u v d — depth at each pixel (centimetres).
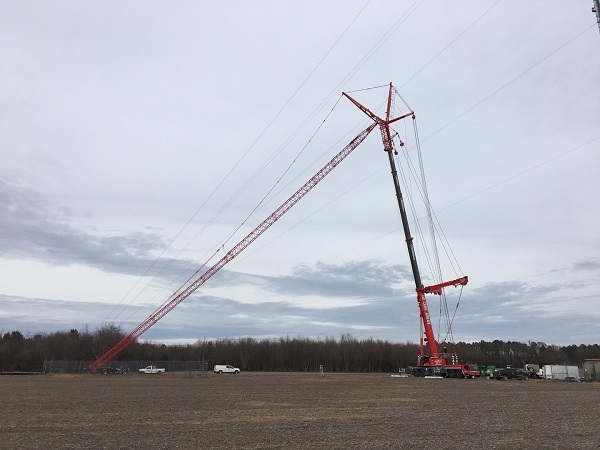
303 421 1961
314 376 7481
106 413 2230
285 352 13550
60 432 1662
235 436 1584
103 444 1441
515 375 6931
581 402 2962
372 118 7906
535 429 1758
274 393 3597
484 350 16025
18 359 11369
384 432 1675
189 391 3788
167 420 1983
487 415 2211
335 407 2553
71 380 5809
